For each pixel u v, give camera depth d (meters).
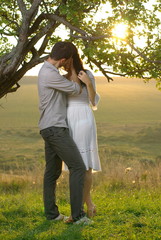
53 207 5.08
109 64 8.15
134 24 7.94
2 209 5.93
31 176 11.10
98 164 4.90
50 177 5.06
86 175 4.94
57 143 4.72
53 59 4.82
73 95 4.84
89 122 4.86
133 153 36.22
